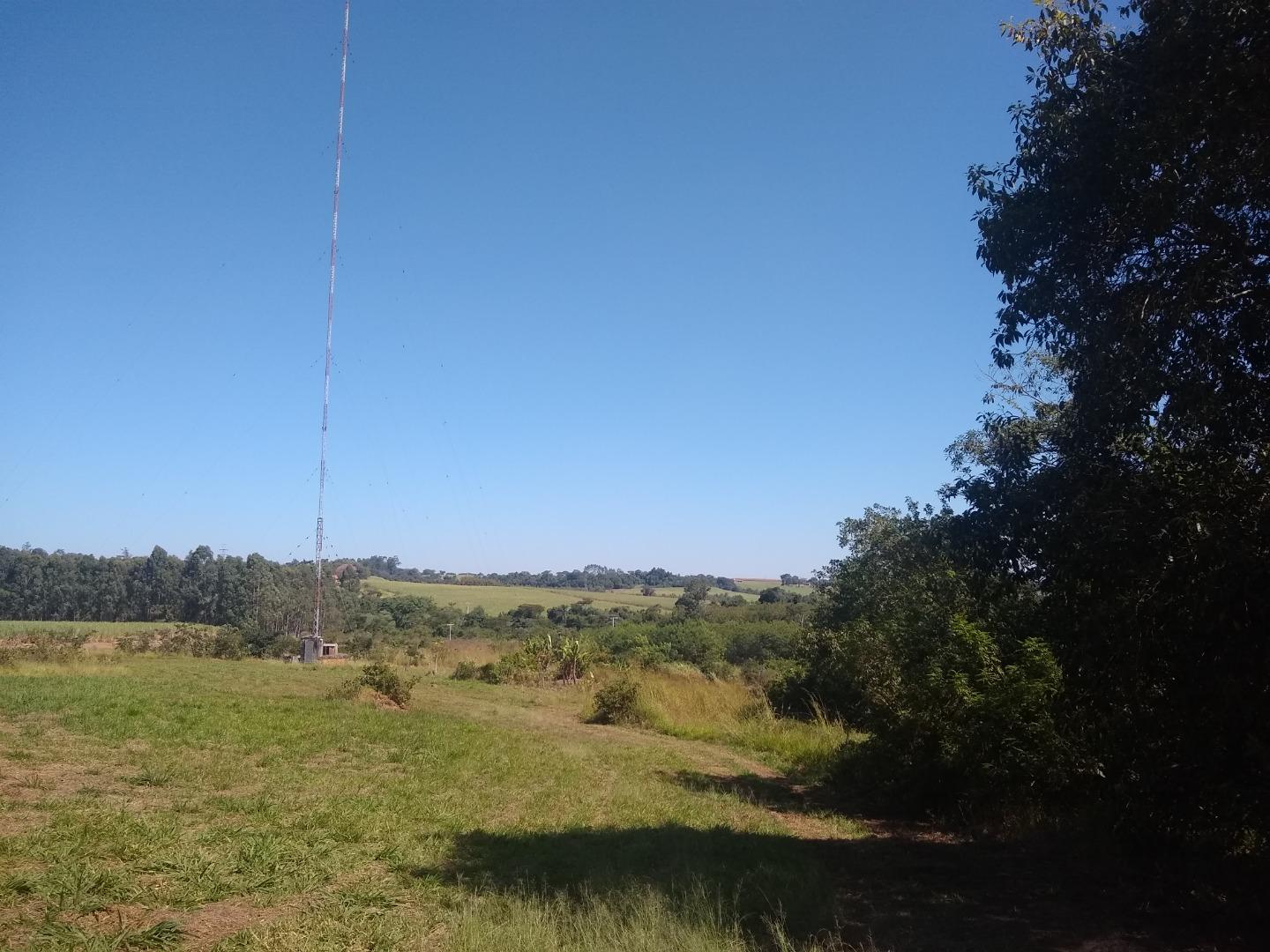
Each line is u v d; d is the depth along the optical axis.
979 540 7.25
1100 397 6.67
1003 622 10.88
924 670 11.69
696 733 20.91
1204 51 5.98
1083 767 8.96
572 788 12.60
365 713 20.19
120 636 42.12
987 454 10.26
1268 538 5.29
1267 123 5.75
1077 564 6.49
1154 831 7.72
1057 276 7.17
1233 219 6.24
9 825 7.76
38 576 58.44
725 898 7.10
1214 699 5.83
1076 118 6.82
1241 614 5.29
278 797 10.15
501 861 7.95
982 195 7.69
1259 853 7.23
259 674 30.70
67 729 13.96
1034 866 8.78
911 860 9.10
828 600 20.12
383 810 9.88
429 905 6.41
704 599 73.94
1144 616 5.96
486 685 34.09
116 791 9.79
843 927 6.48
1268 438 5.93
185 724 15.58
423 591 85.94
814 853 9.33
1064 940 6.17
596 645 37.69
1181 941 6.09
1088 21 7.19
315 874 6.94
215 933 5.50
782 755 17.94
